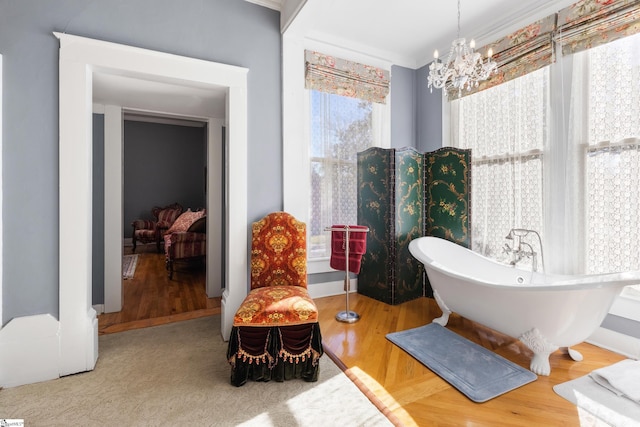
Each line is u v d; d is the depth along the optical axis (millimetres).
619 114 2182
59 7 1994
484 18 2961
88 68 2070
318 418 1526
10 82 1867
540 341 1886
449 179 3252
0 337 1801
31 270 1907
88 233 2029
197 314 2965
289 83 2824
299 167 2865
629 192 2129
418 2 2732
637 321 2080
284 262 2426
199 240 4453
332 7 2797
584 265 2348
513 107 2844
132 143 7359
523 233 2740
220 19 2520
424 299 3396
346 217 3557
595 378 1804
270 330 1852
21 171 1888
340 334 2484
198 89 2566
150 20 2260
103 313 2982
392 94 3770
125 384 1813
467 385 1756
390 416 1524
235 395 1709
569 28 2422
